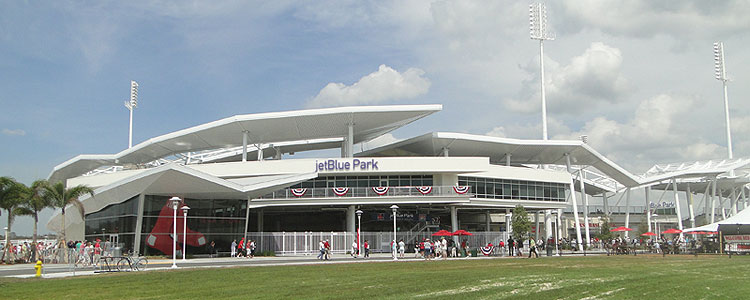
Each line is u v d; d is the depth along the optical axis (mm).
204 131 61500
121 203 42875
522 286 19094
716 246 47750
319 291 17875
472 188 59438
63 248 38500
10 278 23281
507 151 68125
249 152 78000
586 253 53781
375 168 56719
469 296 16547
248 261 37562
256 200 54875
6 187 37812
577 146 68125
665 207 108438
